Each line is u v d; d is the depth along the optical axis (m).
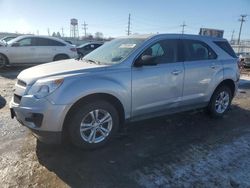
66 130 3.90
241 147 4.37
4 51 12.09
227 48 5.87
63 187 3.16
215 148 4.30
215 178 3.43
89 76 3.86
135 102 4.32
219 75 5.50
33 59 12.74
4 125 4.99
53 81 3.62
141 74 4.31
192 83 5.05
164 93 4.66
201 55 5.29
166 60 4.72
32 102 3.63
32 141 4.32
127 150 4.12
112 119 4.14
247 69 17.06
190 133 4.89
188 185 3.27
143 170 3.57
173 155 4.01
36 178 3.32
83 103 3.86
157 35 4.71
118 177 3.39
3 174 3.37
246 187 3.27
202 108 5.76
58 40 13.42
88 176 3.40
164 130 4.99
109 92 3.96
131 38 4.88
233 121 5.68
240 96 8.10
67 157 3.84
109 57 4.54
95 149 4.09
